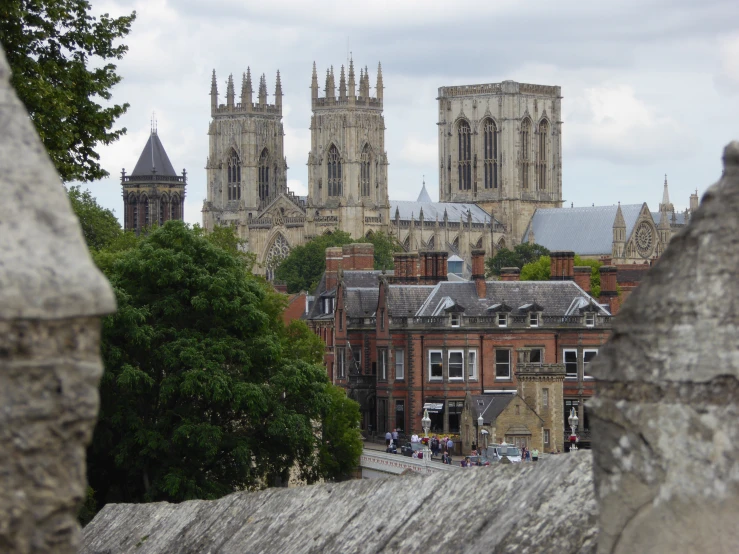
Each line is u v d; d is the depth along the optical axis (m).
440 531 25.55
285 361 114.56
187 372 104.12
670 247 16.66
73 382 13.47
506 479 25.47
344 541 28.61
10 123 13.95
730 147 16.53
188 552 34.88
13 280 13.14
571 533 21.55
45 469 13.43
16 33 65.19
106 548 39.19
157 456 104.94
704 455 15.94
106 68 73.50
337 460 150.88
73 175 68.06
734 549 15.80
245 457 104.88
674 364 16.19
